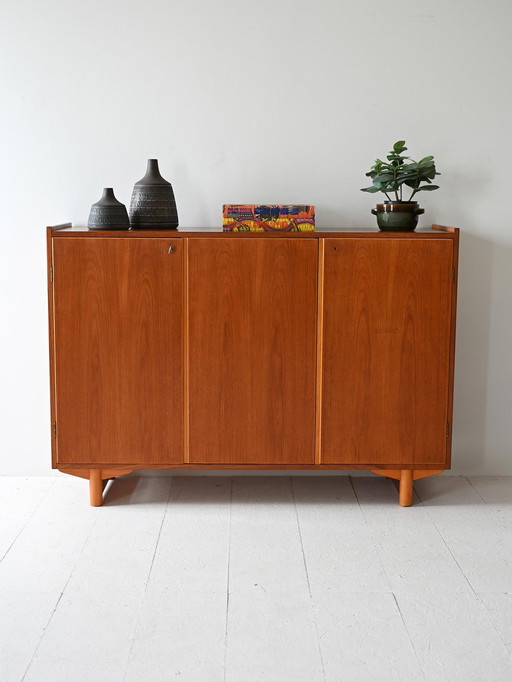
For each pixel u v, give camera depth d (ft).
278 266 9.49
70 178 10.52
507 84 10.45
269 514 9.82
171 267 9.46
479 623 7.44
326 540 9.11
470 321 10.87
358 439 9.82
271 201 10.65
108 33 10.30
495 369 10.96
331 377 9.69
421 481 10.94
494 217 10.69
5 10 10.22
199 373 9.67
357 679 6.62
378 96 10.46
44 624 7.38
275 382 9.70
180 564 8.51
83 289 9.48
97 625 7.37
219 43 10.35
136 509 9.93
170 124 10.47
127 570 8.38
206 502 10.16
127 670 6.72
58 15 10.25
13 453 10.99
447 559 8.68
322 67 10.41
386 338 9.63
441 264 9.52
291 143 10.54
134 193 9.86
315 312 9.59
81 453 9.82
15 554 8.70
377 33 10.36
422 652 6.98
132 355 9.62
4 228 10.58
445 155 10.57
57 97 10.38
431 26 10.36
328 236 9.44
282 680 6.61
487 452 11.03
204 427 9.78
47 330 10.76
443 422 9.81
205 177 10.59
